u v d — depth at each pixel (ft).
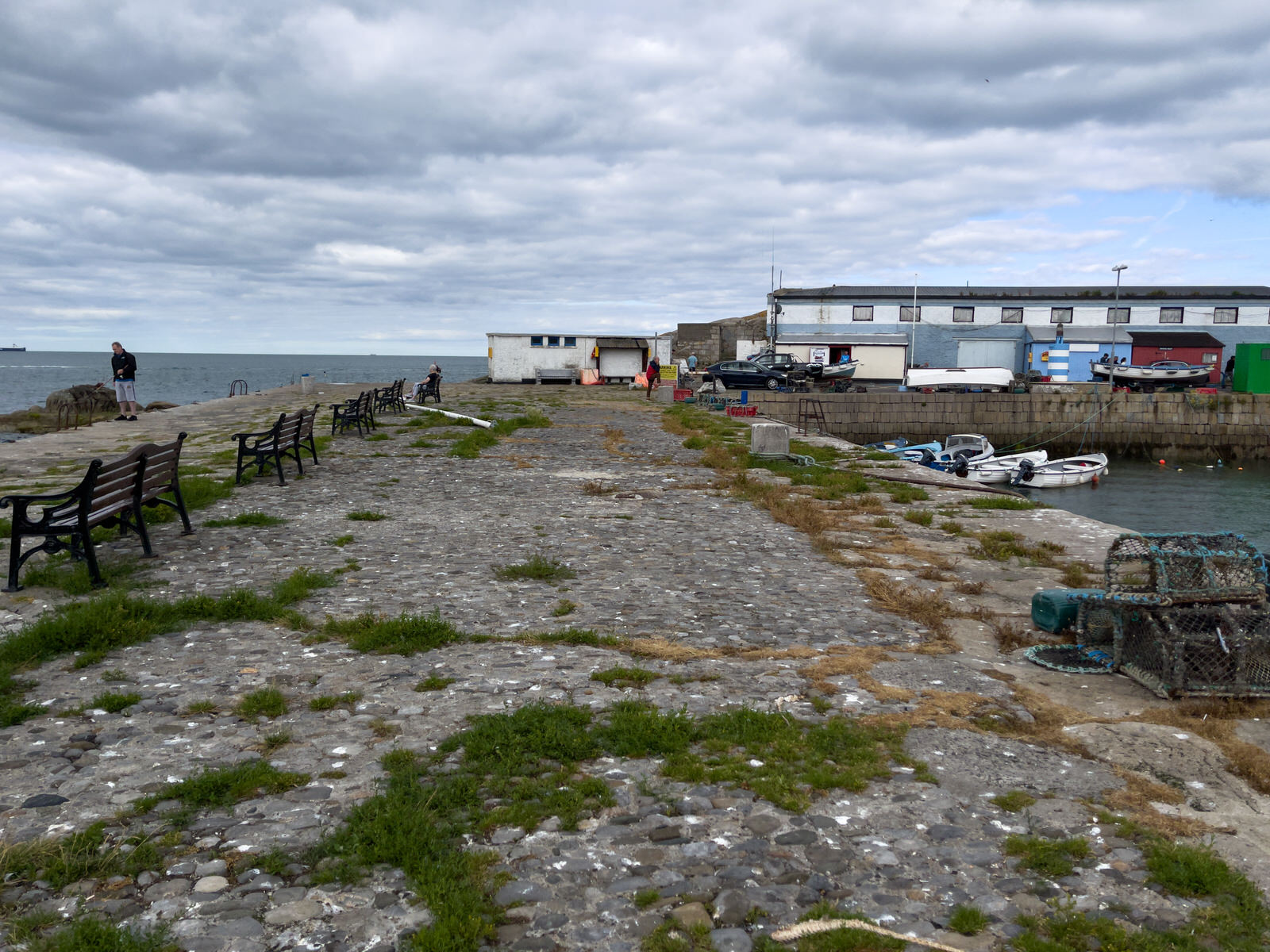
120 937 9.47
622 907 10.39
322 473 49.37
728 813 12.66
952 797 13.19
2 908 10.18
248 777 13.30
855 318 199.52
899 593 25.32
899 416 156.87
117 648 19.71
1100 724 15.97
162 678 17.97
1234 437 154.71
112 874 10.91
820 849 11.69
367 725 15.70
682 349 219.20
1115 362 178.09
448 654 19.65
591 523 36.58
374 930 9.92
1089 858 11.46
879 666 19.19
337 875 10.94
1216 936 9.75
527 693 17.31
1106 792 13.42
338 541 31.50
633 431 79.97
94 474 24.26
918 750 14.85
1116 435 157.69
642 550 31.63
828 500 43.42
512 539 32.81
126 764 14.03
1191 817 12.65
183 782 13.29
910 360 199.11
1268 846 11.79
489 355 179.83
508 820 12.28
